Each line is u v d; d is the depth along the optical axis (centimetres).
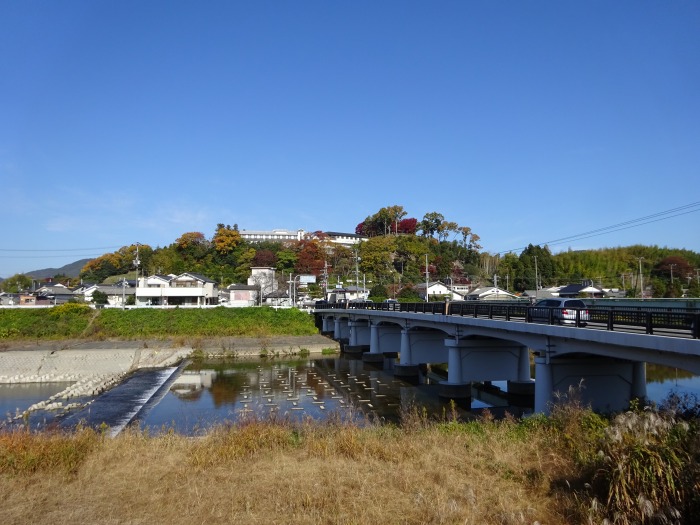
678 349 1301
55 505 918
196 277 8425
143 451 1257
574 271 9712
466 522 809
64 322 6075
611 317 1669
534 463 1115
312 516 846
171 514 873
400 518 834
